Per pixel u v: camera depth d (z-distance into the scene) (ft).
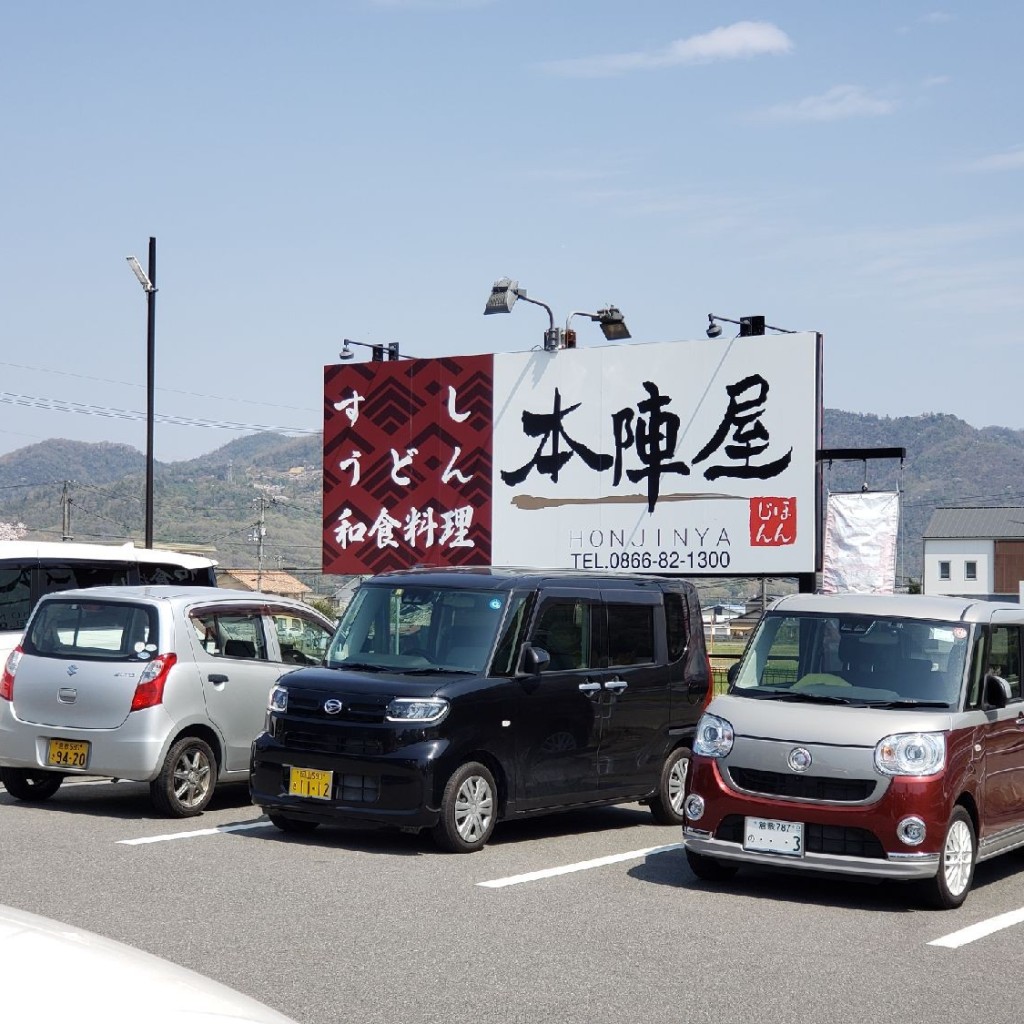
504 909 25.93
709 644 128.88
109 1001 9.42
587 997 20.12
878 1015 19.71
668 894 28.04
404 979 20.70
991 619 30.81
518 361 70.08
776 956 23.03
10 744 36.37
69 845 31.40
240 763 37.40
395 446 73.36
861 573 61.41
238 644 38.04
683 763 38.42
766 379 63.46
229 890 26.81
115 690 35.45
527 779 33.53
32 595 47.03
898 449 61.16
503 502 70.08
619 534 66.90
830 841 27.43
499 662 33.35
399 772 31.27
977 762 28.58
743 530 63.77
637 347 66.80
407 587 35.04
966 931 25.45
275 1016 10.02
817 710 28.66
